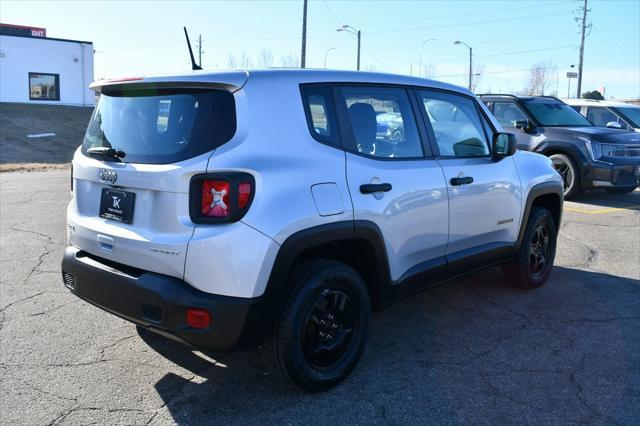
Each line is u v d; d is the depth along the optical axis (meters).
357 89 3.67
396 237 3.69
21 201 9.72
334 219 3.24
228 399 3.30
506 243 4.84
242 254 2.89
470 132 4.59
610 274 5.86
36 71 33.19
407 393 3.38
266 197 2.98
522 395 3.37
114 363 3.73
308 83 3.40
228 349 2.99
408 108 4.02
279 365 3.17
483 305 4.91
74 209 3.66
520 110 10.91
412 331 4.32
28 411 3.13
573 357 3.88
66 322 4.39
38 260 6.04
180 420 3.08
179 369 3.66
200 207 2.93
